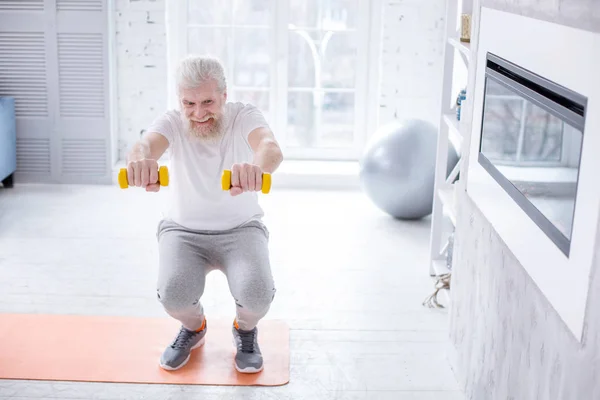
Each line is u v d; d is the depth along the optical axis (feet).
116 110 16.96
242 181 6.93
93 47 16.16
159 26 16.57
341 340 10.16
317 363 9.53
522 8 6.74
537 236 6.25
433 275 12.46
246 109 8.58
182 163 8.52
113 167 16.85
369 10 17.20
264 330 10.27
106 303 11.03
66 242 13.41
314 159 17.98
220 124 8.36
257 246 8.68
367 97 17.67
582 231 5.29
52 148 16.62
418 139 14.21
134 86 16.88
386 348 9.99
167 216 8.99
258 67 17.60
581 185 5.31
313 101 17.80
